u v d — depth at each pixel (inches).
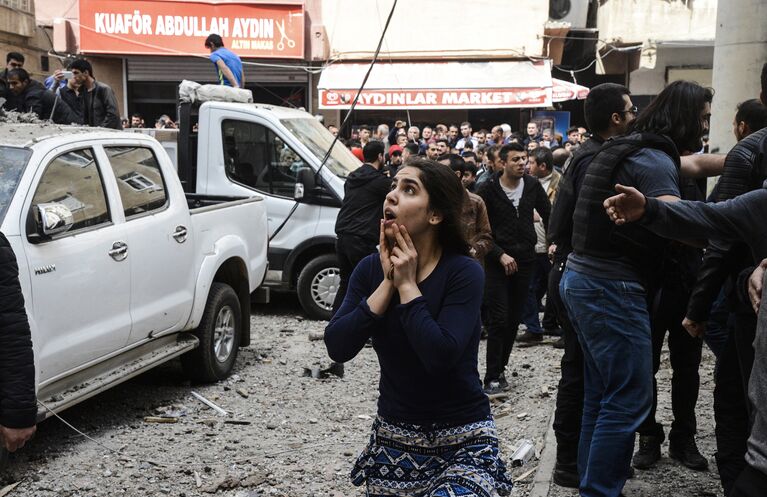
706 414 225.1
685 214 113.2
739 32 292.4
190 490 194.5
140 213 245.8
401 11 797.2
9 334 120.6
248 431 238.2
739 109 181.6
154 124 813.9
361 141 622.5
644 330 153.6
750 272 122.3
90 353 217.6
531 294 343.3
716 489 178.5
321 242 392.2
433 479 110.0
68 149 222.7
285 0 796.0
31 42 1022.4
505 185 275.4
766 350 96.3
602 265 154.2
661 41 802.2
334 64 802.8
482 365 315.3
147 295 242.4
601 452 153.9
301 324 385.1
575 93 764.6
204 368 277.1
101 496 190.4
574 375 184.4
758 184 140.9
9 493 190.9
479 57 794.2
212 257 278.4
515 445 221.8
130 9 779.4
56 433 231.5
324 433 237.5
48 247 203.3
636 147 151.2
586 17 837.2
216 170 404.8
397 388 111.6
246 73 810.2
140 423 241.8
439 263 112.4
